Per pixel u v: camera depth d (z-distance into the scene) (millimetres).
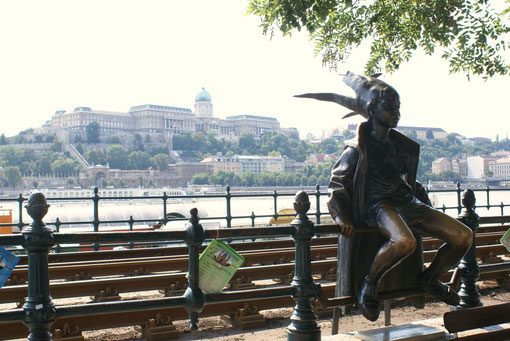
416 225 4156
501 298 7664
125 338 5656
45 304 3109
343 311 4203
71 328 5281
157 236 3479
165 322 5633
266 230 3756
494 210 32781
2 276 3049
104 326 5414
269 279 8555
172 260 8852
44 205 3131
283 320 6383
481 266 5062
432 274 4277
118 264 8453
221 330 5930
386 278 4301
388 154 4234
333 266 9250
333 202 4066
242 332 5840
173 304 3531
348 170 4137
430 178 153875
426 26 9422
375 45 9828
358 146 4105
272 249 10617
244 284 7996
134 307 3404
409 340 4082
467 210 4949
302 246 3861
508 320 4379
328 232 3943
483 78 9875
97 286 6973
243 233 3701
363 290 4066
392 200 4160
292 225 3875
